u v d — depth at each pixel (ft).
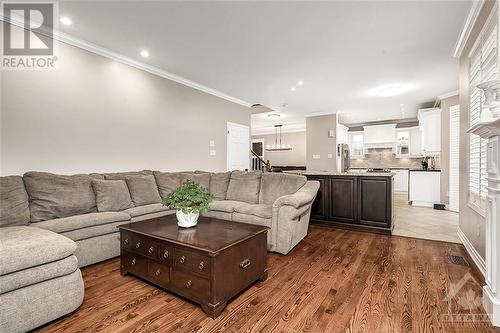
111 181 10.29
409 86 16.10
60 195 8.73
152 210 10.74
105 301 6.32
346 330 5.20
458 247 10.41
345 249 10.21
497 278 5.38
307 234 12.28
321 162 24.73
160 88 13.78
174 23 9.07
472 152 9.19
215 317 5.64
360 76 14.33
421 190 20.72
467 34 9.29
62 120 9.90
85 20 8.89
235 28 9.40
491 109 5.35
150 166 13.26
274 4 7.95
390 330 5.18
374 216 12.73
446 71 13.48
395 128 28.43
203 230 7.32
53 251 5.46
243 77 14.69
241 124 20.13
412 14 8.39
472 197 9.27
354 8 8.12
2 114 8.50
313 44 10.61
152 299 6.43
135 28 9.43
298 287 7.06
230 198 12.94
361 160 31.81
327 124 24.45
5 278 4.76
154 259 6.86
